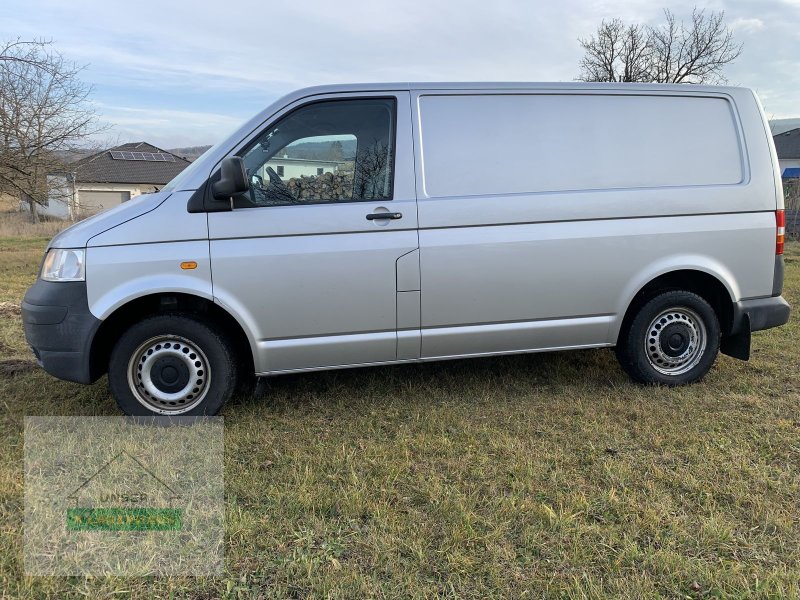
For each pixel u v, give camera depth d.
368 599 2.03
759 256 4.04
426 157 3.56
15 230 21.19
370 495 2.70
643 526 2.44
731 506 2.60
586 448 3.19
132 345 3.38
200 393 3.51
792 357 4.75
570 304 3.81
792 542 2.34
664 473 2.89
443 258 3.56
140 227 3.27
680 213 3.87
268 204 3.41
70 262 3.23
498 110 3.67
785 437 3.28
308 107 3.48
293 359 3.53
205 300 3.49
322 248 3.42
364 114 3.53
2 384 4.16
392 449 3.18
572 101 3.77
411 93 3.57
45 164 10.02
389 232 3.49
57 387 4.11
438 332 3.66
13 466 2.93
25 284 9.12
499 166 3.64
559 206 3.69
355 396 3.99
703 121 3.96
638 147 3.84
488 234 3.61
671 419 3.57
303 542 2.36
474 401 3.89
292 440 3.32
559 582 2.12
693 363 4.15
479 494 2.72
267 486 2.80
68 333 3.23
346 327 3.54
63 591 2.06
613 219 3.79
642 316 3.99
